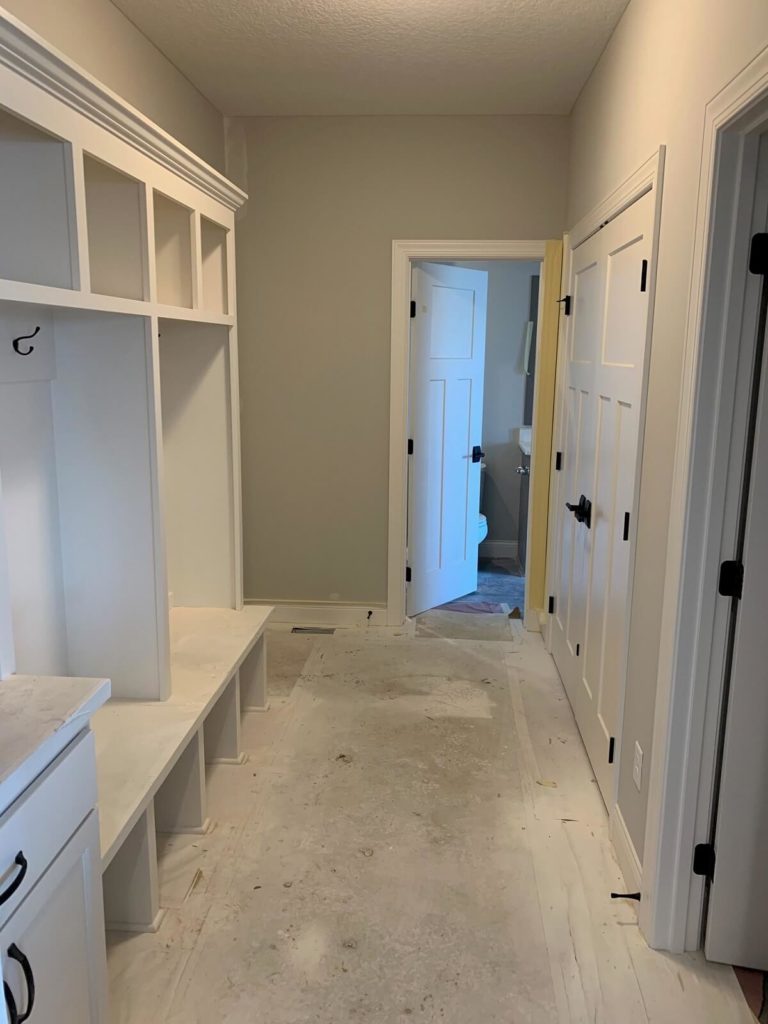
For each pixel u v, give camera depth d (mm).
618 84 2672
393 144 3928
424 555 4570
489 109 3777
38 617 2199
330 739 3084
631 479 2357
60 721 1310
